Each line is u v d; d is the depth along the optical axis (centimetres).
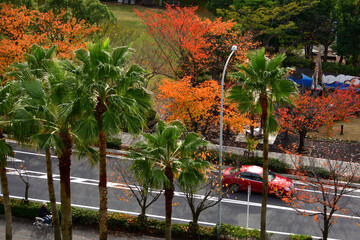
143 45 4103
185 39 3338
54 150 1992
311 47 5134
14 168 2655
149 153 1794
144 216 2316
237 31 3866
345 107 3275
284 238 2209
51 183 2003
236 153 3105
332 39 5025
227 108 2966
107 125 1580
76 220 2338
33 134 1700
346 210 2352
